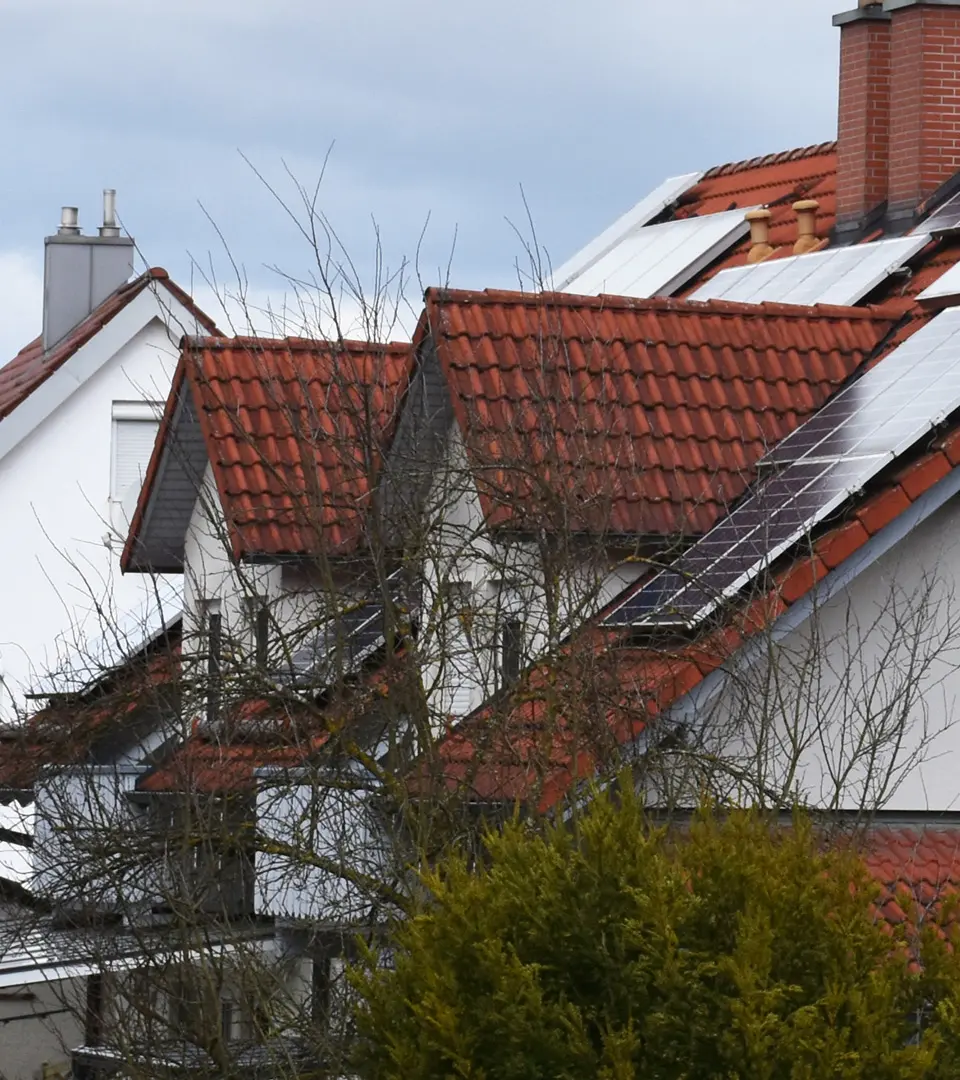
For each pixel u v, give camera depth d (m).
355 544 47.94
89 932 46.03
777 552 50.06
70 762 48.88
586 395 52.94
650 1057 29.88
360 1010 34.28
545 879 32.41
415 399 54.72
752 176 93.88
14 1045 71.94
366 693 44.09
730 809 37.81
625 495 54.19
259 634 48.25
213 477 63.31
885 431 53.50
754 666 47.16
